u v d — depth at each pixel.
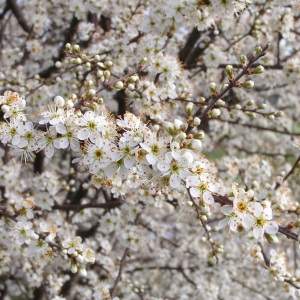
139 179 0.50
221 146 1.07
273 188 0.58
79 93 0.67
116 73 0.64
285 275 0.53
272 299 0.90
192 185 0.43
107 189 0.70
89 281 0.79
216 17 0.59
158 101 0.57
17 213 0.58
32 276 0.71
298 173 0.59
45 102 0.67
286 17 0.67
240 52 0.76
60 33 0.90
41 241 0.55
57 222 0.65
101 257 0.76
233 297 0.94
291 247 1.01
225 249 0.91
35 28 0.79
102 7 0.67
